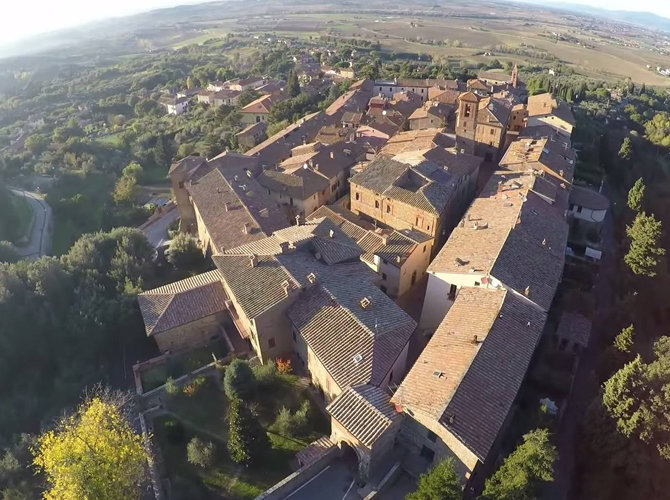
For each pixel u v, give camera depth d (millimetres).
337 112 123000
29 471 39156
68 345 52938
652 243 58188
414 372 39844
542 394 44656
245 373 42719
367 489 36031
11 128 171750
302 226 59062
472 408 35156
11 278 54938
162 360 50469
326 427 41781
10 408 46062
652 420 34875
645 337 53906
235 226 63250
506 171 75500
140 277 59562
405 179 73875
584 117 123750
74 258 61844
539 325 44125
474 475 35500
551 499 37656
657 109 165625
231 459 39469
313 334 43438
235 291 47906
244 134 119250
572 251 69062
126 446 35000
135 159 125062
